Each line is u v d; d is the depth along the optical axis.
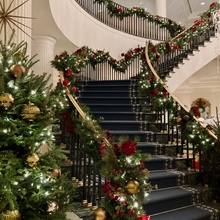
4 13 2.76
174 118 4.39
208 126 3.88
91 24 9.45
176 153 4.47
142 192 2.14
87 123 2.69
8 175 1.76
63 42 7.99
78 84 7.10
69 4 7.73
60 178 2.26
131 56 9.20
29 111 1.96
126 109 5.79
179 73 7.78
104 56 8.75
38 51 7.11
